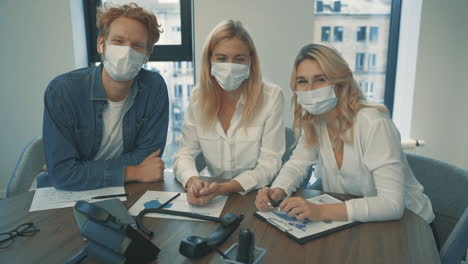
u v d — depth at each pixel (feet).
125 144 4.93
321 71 3.86
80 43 8.99
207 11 8.03
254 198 3.92
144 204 3.69
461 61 7.91
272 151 4.92
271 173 4.58
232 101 5.12
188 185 4.11
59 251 2.76
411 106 8.32
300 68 3.96
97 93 4.47
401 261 2.64
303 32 7.96
